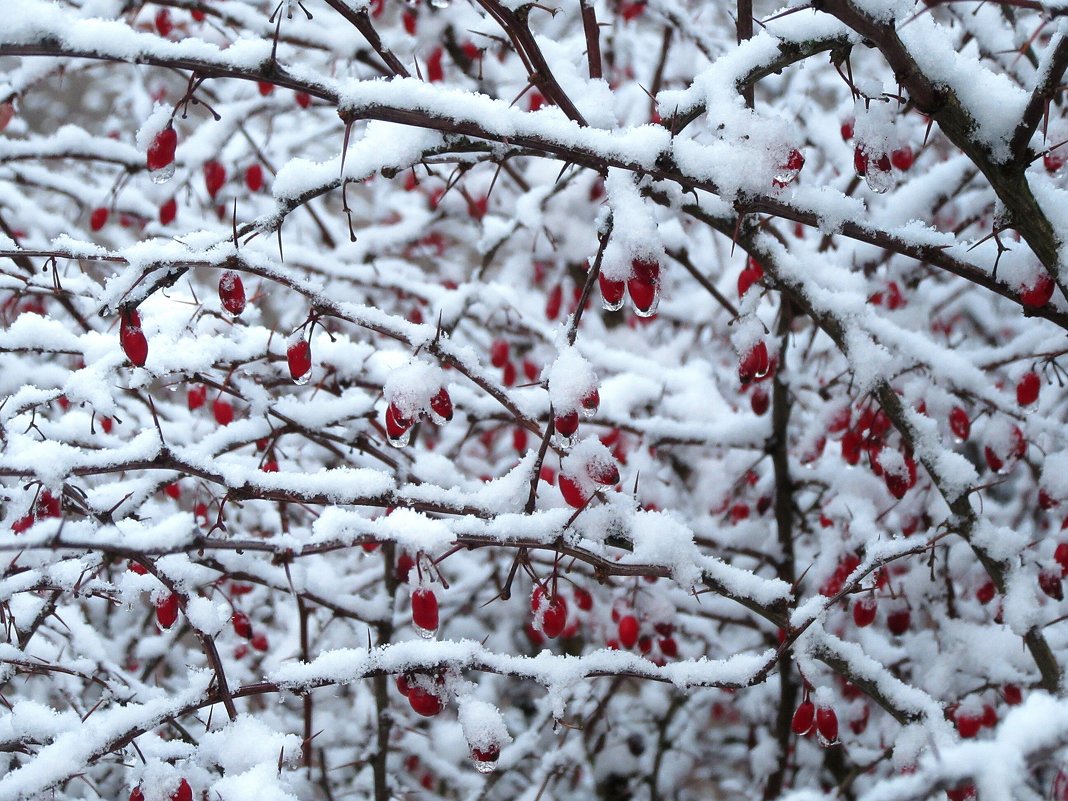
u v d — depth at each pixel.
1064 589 2.74
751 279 2.56
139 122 4.30
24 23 1.54
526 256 4.36
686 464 3.81
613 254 1.69
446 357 1.90
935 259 1.89
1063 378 3.26
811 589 3.34
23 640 2.25
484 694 3.79
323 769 3.16
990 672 2.54
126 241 4.70
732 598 1.99
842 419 2.77
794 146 1.76
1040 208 1.79
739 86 1.80
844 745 3.03
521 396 2.56
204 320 2.62
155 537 1.67
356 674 1.81
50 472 1.76
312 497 1.90
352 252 3.86
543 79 1.80
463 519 1.86
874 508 2.88
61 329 2.25
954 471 2.13
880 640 3.03
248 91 3.69
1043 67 1.65
